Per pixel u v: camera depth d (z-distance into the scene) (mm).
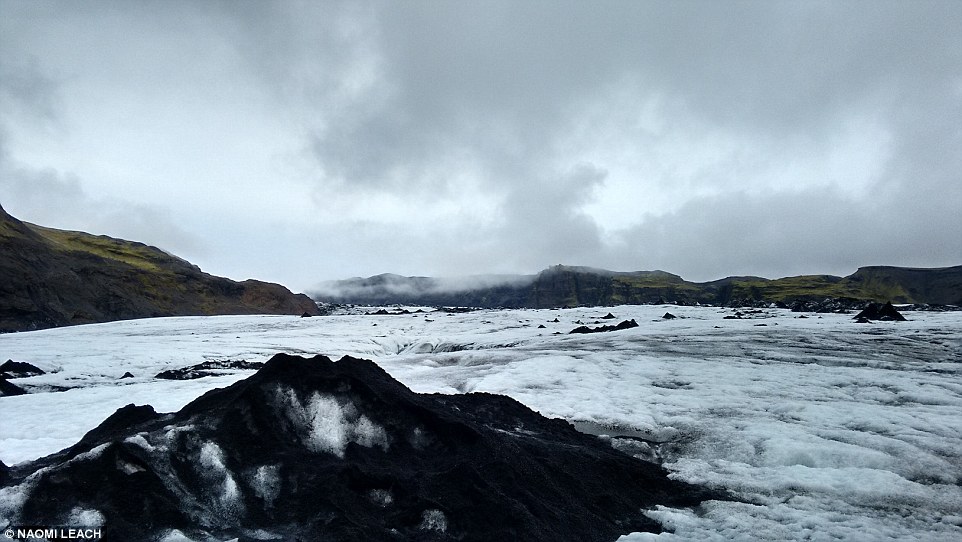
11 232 77938
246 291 114312
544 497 10078
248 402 10508
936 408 18094
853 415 17156
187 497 8539
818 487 11727
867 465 13031
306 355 41094
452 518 8883
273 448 9844
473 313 91188
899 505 10789
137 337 51125
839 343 35188
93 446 9453
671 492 11891
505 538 8391
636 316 72500
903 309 81125
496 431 12797
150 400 19812
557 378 25453
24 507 7746
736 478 12562
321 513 8555
